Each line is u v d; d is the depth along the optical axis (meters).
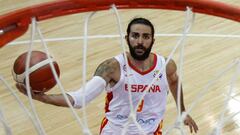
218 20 8.34
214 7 3.31
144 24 3.56
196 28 8.07
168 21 8.50
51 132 5.59
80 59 7.31
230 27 8.10
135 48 3.62
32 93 3.17
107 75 3.77
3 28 2.88
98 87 3.72
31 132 5.60
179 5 3.39
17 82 3.14
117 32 8.15
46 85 3.12
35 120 3.21
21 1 10.11
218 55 7.14
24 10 2.95
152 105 3.98
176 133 5.30
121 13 8.95
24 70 3.06
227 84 6.32
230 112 5.69
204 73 6.65
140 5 3.39
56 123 5.76
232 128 5.42
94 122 5.73
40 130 3.19
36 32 3.16
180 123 3.54
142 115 4.01
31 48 3.04
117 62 3.79
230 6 3.29
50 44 7.80
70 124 5.73
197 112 5.78
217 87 6.28
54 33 8.33
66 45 7.79
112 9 3.33
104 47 7.63
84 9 3.23
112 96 4.00
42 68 3.08
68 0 3.11
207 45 7.46
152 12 8.95
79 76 6.81
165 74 3.88
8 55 7.56
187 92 6.21
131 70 3.79
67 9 3.14
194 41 7.60
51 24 8.66
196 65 6.88
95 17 8.82
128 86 3.61
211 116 5.68
